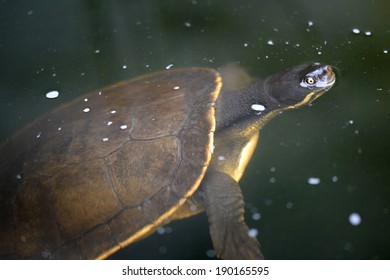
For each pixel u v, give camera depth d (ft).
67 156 4.42
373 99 4.59
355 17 4.93
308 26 4.92
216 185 4.42
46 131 4.53
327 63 4.73
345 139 4.51
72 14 5.18
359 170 4.46
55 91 4.82
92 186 4.36
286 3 5.07
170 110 4.49
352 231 4.37
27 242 4.34
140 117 4.48
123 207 4.35
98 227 4.34
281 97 4.58
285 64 4.77
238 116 4.57
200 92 4.55
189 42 4.96
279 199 4.46
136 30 5.06
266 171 4.51
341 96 4.60
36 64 4.95
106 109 4.54
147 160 4.38
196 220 4.48
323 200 4.43
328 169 4.48
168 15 5.11
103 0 5.24
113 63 4.91
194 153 4.41
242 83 4.71
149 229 4.35
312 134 4.55
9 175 4.43
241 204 4.40
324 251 4.35
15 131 4.68
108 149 4.41
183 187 4.37
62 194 4.36
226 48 4.90
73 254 4.33
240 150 4.55
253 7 5.08
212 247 4.42
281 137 4.57
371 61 4.71
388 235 4.35
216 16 5.06
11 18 5.18
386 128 4.52
